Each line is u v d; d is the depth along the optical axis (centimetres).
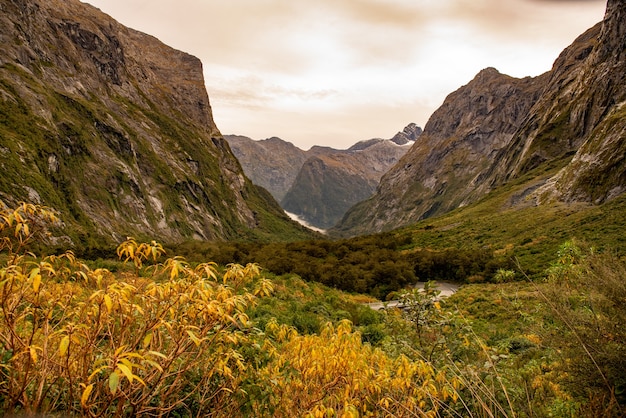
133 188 15200
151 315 344
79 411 329
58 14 19238
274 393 466
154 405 389
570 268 762
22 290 315
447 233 8294
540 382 762
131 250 335
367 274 4891
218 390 397
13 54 13838
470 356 691
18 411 306
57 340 359
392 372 539
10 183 9162
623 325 565
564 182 7575
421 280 5400
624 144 6450
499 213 9012
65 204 11244
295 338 544
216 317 356
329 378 468
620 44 12112
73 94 16038
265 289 410
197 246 6925
